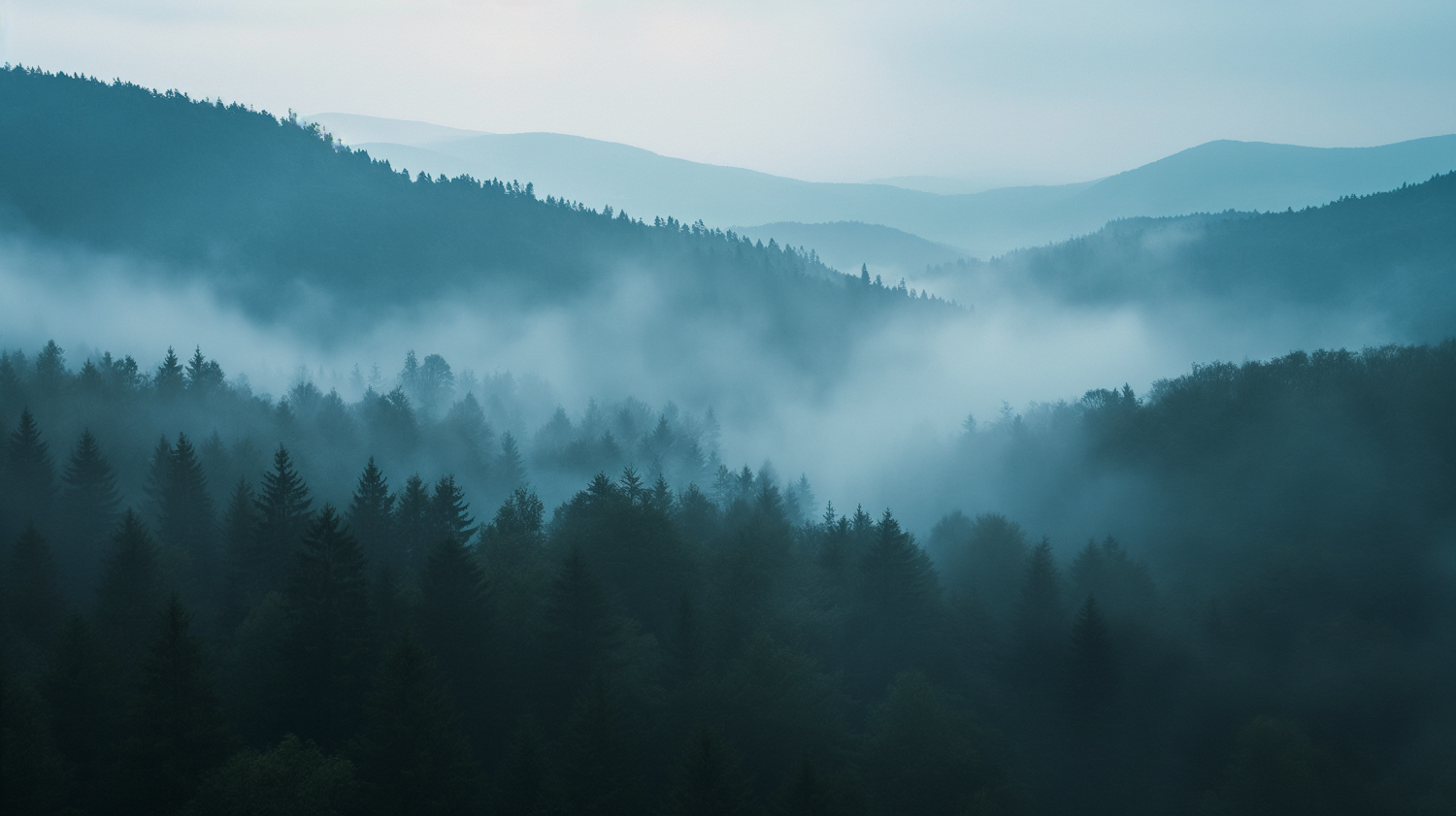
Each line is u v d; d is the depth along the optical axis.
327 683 42.69
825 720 46.97
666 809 36.47
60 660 38.34
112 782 34.94
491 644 47.62
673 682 47.44
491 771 43.06
